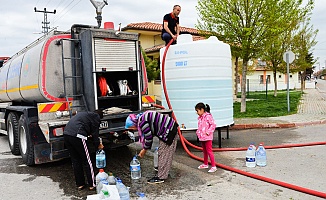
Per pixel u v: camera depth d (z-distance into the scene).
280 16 12.42
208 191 4.90
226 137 9.43
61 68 6.50
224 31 12.98
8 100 9.01
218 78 7.71
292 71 23.66
